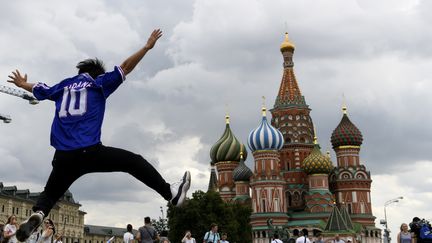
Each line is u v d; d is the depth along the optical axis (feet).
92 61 22.98
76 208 484.33
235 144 441.68
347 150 408.46
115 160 20.31
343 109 422.41
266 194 367.86
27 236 19.99
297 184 403.75
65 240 455.63
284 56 451.12
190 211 300.61
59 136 20.57
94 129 20.76
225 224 307.99
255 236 359.87
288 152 415.64
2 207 354.74
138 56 21.43
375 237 389.39
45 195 20.94
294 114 424.87
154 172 20.74
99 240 574.56
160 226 384.88
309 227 355.36
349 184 396.98
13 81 23.15
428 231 80.33
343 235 334.03
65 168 20.34
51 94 21.85
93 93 21.20
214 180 490.90
